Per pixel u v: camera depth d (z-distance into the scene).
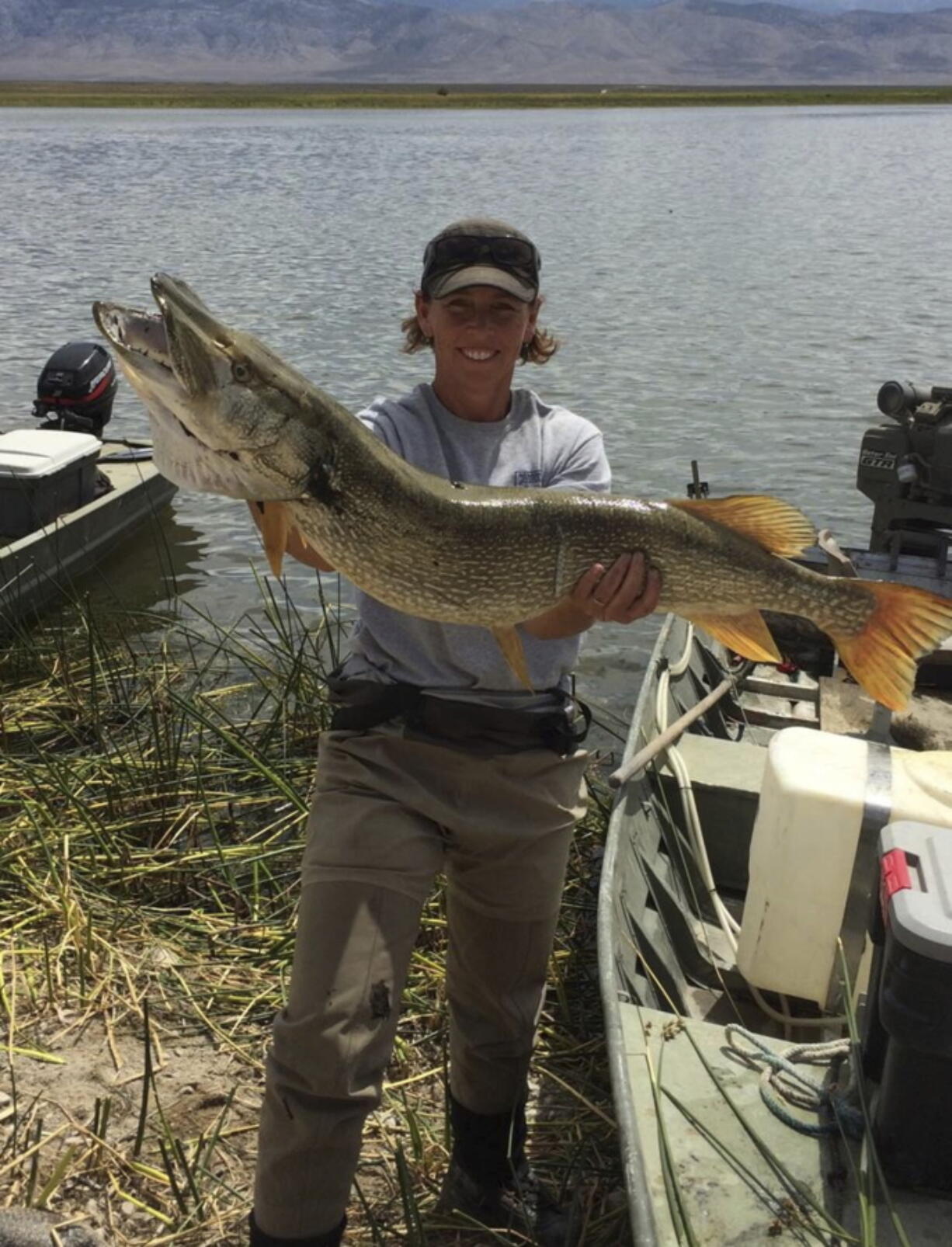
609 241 17.19
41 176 27.67
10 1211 1.79
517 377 9.16
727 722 3.46
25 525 4.96
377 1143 2.12
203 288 12.82
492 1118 1.92
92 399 5.64
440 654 1.76
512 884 1.78
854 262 15.20
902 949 1.60
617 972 2.01
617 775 2.49
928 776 2.09
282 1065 1.55
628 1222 1.95
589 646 4.86
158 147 39.91
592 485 1.83
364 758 1.72
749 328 11.13
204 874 2.98
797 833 2.11
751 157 35.88
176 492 6.41
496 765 1.73
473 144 41.88
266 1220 1.56
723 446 7.53
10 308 11.48
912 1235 1.62
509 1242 1.88
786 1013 2.31
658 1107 1.80
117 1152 2.05
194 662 4.20
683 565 1.79
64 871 2.87
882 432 3.98
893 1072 1.66
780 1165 1.74
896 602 1.89
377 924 1.59
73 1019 2.41
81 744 3.74
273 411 1.56
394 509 1.66
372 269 14.23
